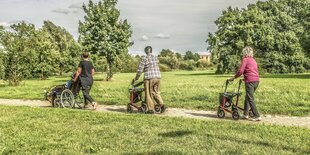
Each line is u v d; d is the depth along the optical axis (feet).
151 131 27.43
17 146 23.58
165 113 38.14
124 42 140.77
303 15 171.42
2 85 102.53
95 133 27.25
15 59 100.89
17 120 33.06
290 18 205.77
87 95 41.68
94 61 136.05
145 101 38.40
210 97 50.31
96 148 22.95
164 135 26.16
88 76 41.81
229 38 204.23
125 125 29.76
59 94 44.42
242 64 33.06
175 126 29.19
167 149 22.34
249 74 32.91
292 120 33.32
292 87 73.15
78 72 41.73
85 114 35.68
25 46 103.24
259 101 45.80
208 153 21.44
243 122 31.99
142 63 37.40
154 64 37.70
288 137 24.95
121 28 142.41
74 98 43.29
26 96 58.29
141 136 25.94
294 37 197.88
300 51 197.67
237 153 21.39
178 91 63.36
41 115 35.50
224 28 205.46
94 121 31.91
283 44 198.49
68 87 43.65
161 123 30.53
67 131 28.02
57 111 38.09
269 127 28.48
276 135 25.54
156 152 21.75
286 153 21.25
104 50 136.15
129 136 25.98
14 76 102.06
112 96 55.52
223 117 34.88
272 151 21.66
